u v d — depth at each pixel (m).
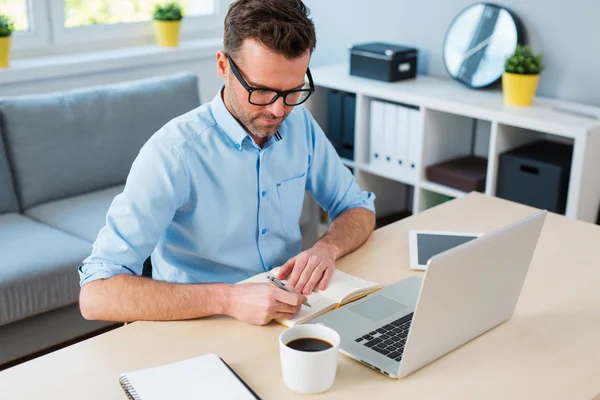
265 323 1.31
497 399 1.12
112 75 3.50
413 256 1.62
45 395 1.12
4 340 2.26
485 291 1.24
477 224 1.81
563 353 1.26
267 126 1.41
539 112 2.69
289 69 1.33
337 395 1.12
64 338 2.42
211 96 3.95
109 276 1.37
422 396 1.12
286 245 1.71
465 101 2.85
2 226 2.55
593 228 1.78
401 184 3.59
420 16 3.30
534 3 2.90
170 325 1.33
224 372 1.16
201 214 1.54
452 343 1.24
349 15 3.62
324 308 1.37
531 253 1.32
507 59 2.79
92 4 3.57
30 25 3.38
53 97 2.80
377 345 1.24
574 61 2.84
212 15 4.04
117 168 2.94
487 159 3.19
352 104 3.28
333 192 1.81
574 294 1.46
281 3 1.33
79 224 2.60
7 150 2.69
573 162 2.52
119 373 1.18
